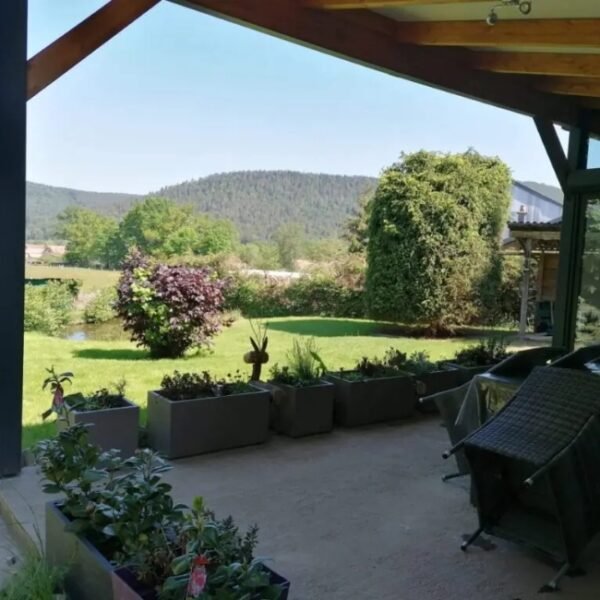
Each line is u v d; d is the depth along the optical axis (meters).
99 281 10.71
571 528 2.45
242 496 3.36
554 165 5.93
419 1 3.51
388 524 3.07
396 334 11.12
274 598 1.61
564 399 2.66
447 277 10.58
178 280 7.80
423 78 4.69
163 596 1.63
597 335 6.00
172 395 4.06
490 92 5.18
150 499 2.01
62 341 9.02
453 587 2.49
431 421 5.07
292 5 3.95
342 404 4.80
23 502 3.10
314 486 3.54
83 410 3.67
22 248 3.37
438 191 10.53
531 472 2.68
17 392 3.42
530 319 11.57
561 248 6.18
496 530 2.74
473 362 5.91
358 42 4.30
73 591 2.11
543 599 2.43
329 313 12.89
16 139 3.28
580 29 3.76
